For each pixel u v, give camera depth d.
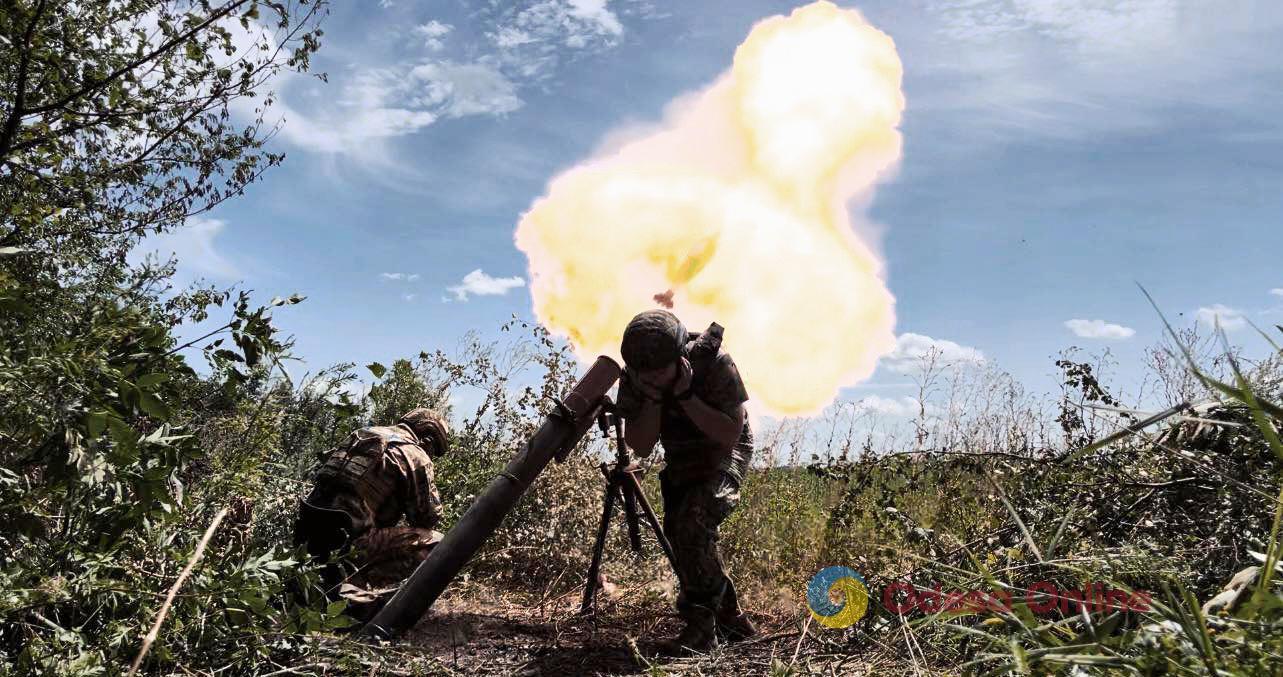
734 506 4.36
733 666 3.82
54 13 4.42
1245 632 1.96
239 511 4.43
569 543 5.74
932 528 4.56
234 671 3.21
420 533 4.56
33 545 2.90
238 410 4.06
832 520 5.04
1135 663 1.92
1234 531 3.04
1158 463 3.71
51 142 4.50
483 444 6.82
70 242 5.15
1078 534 3.71
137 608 2.99
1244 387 1.96
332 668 3.63
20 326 3.04
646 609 5.05
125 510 3.01
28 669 2.51
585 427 4.50
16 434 2.78
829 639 3.84
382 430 4.66
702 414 4.11
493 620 4.85
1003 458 4.79
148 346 3.07
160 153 6.01
